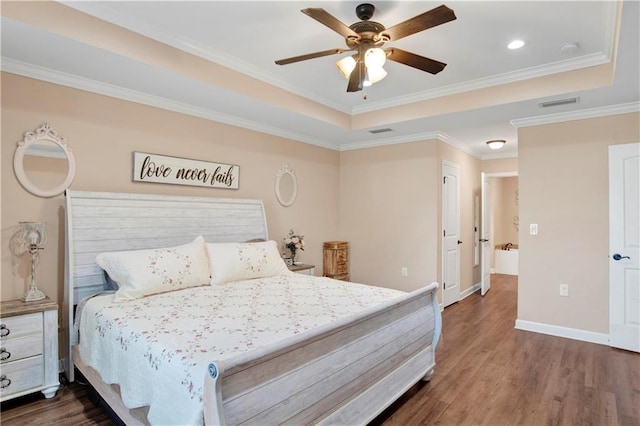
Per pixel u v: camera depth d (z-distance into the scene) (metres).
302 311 2.26
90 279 2.82
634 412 2.36
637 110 3.44
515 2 2.24
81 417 2.28
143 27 2.59
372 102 4.30
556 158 3.88
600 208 3.64
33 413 2.32
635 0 1.77
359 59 2.37
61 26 2.23
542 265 3.96
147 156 3.33
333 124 4.35
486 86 3.56
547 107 3.58
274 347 1.47
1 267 2.59
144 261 2.72
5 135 2.59
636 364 3.12
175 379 1.53
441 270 4.89
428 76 3.47
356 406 1.98
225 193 4.04
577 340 3.72
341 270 5.28
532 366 3.08
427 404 2.46
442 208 4.96
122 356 1.95
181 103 3.55
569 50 2.89
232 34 2.72
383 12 2.39
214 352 1.61
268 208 4.53
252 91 3.40
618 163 3.52
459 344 3.62
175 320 2.07
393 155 5.13
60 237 2.86
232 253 3.26
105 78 2.92
